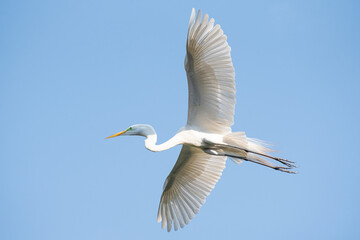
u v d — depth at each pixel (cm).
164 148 1183
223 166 1284
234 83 1056
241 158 1180
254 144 1173
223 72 1053
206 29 1020
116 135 1331
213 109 1124
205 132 1167
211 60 1048
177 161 1287
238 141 1122
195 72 1067
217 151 1190
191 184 1313
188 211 1296
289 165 1161
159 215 1320
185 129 1178
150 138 1277
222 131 1157
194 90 1107
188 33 1003
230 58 1035
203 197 1289
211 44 1037
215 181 1286
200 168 1300
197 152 1270
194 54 1038
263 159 1183
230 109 1096
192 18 1000
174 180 1324
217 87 1083
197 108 1147
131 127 1314
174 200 1323
